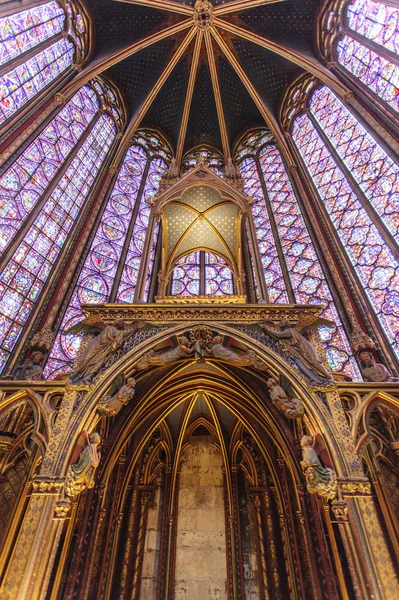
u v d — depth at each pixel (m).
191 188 11.70
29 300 11.82
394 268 11.74
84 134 17.55
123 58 18.88
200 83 22.78
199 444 9.65
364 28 16.75
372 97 14.94
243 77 20.95
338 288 12.66
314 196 16.08
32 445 6.54
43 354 9.56
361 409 6.18
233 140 22.88
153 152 21.38
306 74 20.45
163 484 8.98
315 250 14.40
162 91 22.08
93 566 6.96
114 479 8.00
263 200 18.19
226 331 7.33
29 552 4.76
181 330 7.33
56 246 13.57
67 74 16.78
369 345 9.55
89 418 6.07
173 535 8.23
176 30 20.08
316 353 6.87
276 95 21.89
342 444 5.76
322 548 6.70
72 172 15.80
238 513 8.43
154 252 16.27
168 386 8.49
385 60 14.95
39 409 6.11
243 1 19.31
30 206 13.09
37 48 15.01
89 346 6.96
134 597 7.47
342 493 5.31
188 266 15.70
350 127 16.03
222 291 14.73
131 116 20.95
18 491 6.48
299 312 7.64
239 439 9.28
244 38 20.14
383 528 6.11
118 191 17.66
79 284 13.41
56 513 5.15
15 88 13.77
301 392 6.39
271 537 8.00
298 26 20.08
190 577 7.80
